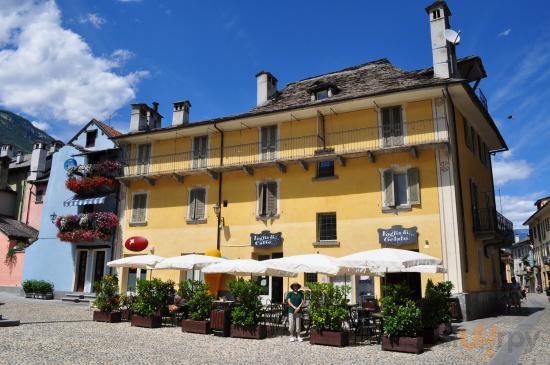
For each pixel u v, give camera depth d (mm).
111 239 25828
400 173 19422
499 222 22703
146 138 25766
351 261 12453
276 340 12445
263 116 21922
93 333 13141
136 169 26062
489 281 21625
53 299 26312
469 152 21328
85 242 26641
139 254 24844
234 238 22406
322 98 22016
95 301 16562
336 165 20609
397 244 18438
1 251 30828
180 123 26688
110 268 25547
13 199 34969
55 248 27703
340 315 11539
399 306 11016
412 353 10305
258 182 22344
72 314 18406
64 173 28609
